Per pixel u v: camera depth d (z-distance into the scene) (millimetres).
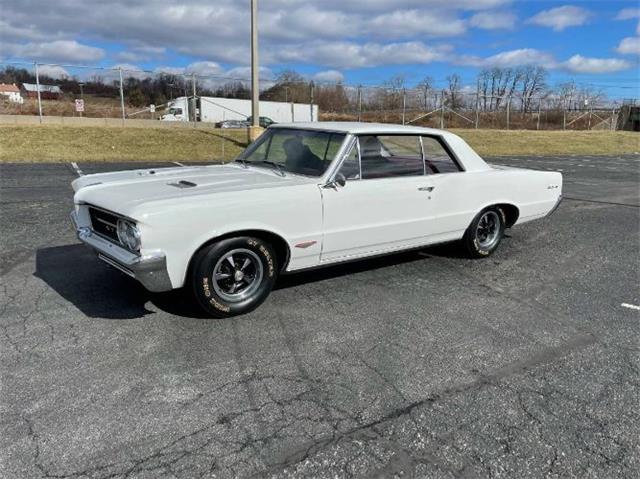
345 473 2342
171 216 3477
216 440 2549
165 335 3668
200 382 3072
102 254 3891
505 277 5258
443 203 5141
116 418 2703
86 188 4188
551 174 6301
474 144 25625
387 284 4914
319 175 4324
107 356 3348
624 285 5109
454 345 3664
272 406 2848
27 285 4582
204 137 21062
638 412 2889
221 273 3893
